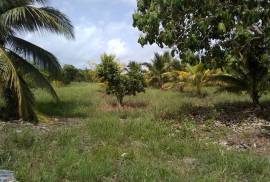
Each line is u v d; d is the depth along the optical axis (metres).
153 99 21.22
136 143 9.45
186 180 6.50
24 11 13.37
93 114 15.88
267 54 13.45
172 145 8.99
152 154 8.41
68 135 9.84
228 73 16.64
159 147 8.88
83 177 6.51
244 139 10.58
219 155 8.12
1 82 13.91
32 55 14.73
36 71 14.84
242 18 12.22
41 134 10.26
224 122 13.00
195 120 13.21
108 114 15.70
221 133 11.42
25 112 13.81
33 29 14.23
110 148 8.45
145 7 13.38
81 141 9.48
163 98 21.64
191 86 24.41
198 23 12.38
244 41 13.10
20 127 12.05
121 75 19.33
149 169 6.97
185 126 11.84
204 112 14.78
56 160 7.53
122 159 7.86
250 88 16.23
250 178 6.80
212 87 25.97
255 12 12.02
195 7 12.66
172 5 12.46
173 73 28.22
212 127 12.18
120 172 6.87
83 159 7.43
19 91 13.45
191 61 12.80
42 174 6.57
